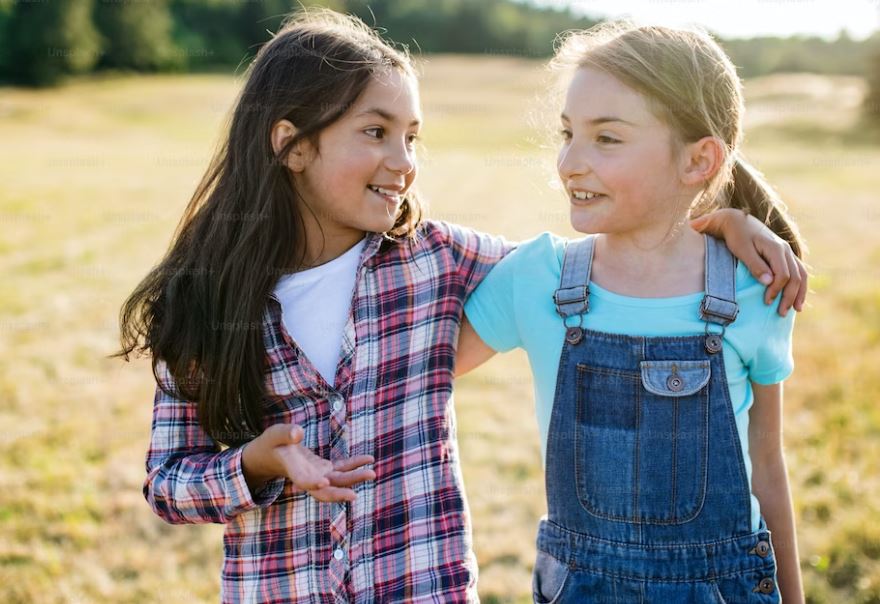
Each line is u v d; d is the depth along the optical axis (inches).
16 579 126.8
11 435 178.1
